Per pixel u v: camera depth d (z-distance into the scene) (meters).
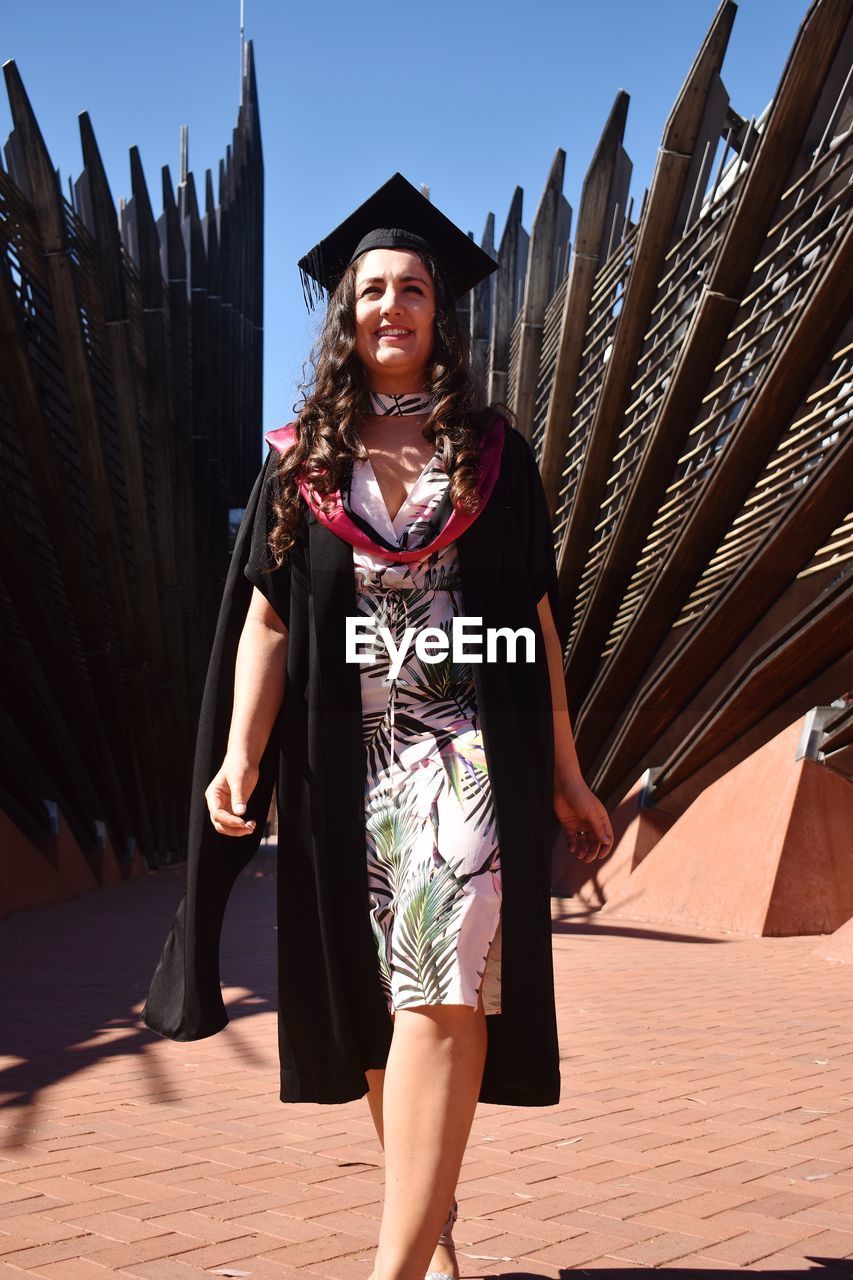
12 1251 2.52
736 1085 4.42
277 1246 2.55
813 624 9.81
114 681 19.16
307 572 2.03
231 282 27.08
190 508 22.19
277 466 2.09
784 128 10.02
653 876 12.48
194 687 23.75
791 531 10.02
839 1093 4.28
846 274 9.15
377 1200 2.91
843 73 9.77
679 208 12.16
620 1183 3.08
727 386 11.26
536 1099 1.96
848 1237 2.62
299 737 2.00
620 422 13.40
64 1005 6.60
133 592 20.80
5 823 14.12
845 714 10.28
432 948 1.81
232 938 10.28
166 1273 2.37
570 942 9.89
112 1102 4.16
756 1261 2.46
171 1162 3.30
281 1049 2.01
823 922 10.38
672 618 12.66
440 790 1.91
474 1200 2.92
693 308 11.89
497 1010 1.97
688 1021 5.94
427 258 2.15
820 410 9.95
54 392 17.14
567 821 2.19
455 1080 1.79
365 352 2.10
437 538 1.94
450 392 2.06
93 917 12.81
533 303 17.03
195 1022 2.04
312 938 1.97
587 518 14.10
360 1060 1.96
